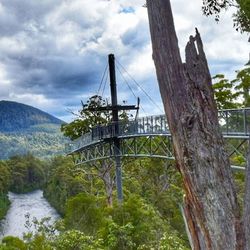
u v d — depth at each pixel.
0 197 92.69
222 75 38.47
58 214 77.56
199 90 4.64
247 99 37.09
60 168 90.38
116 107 35.66
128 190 45.34
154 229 23.70
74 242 19.34
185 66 4.70
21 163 131.50
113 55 37.16
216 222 4.32
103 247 20.31
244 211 4.28
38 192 127.19
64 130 49.00
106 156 35.09
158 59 4.76
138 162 46.19
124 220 24.02
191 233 4.64
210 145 4.51
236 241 4.22
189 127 4.55
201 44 4.77
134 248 21.89
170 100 4.68
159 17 4.75
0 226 66.75
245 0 12.16
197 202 4.45
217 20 11.47
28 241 21.38
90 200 25.56
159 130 26.80
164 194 42.50
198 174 4.46
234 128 18.59
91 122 46.84
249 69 36.53
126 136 31.53
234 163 21.30
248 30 14.06
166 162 42.16
